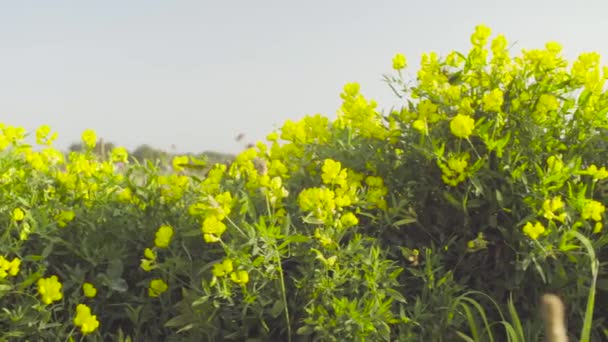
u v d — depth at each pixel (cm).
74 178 84
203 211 72
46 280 68
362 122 85
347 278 67
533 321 73
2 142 81
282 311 68
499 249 76
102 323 74
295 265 73
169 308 73
